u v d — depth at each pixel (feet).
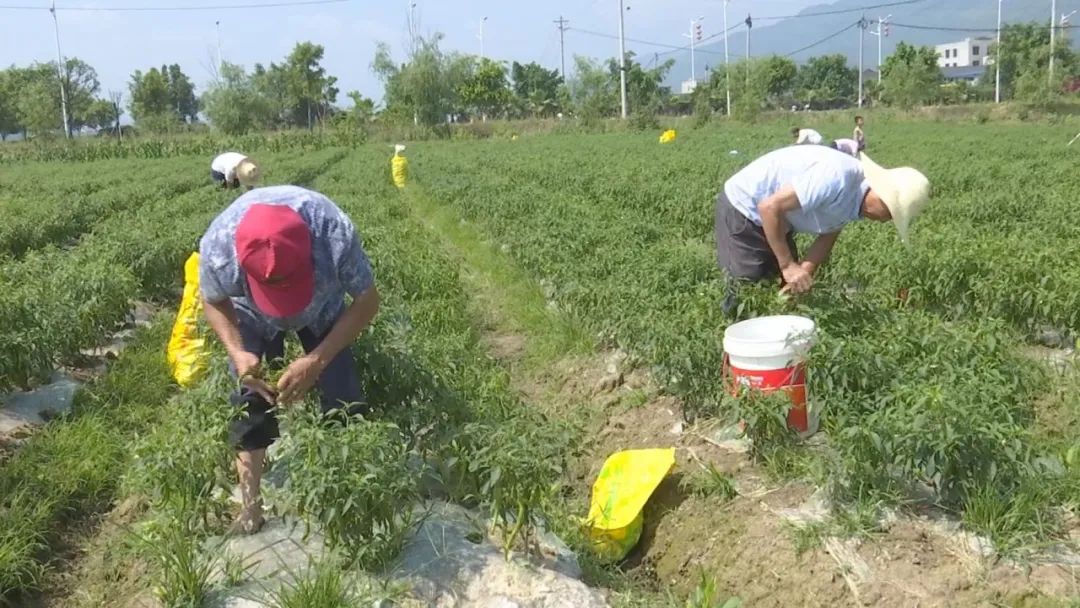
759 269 23.47
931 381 17.75
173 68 417.90
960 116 198.80
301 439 14.92
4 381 25.86
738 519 18.11
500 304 37.96
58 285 32.17
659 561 19.12
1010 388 18.45
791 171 21.71
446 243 54.95
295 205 15.76
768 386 19.47
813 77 414.00
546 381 29.27
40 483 20.35
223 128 238.68
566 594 15.48
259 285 15.25
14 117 294.46
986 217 43.32
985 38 645.92
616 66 320.91
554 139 175.01
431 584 15.61
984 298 27.27
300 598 14.44
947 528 16.30
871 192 20.86
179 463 15.93
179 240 43.45
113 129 300.61
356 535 15.12
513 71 410.52
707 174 69.36
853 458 16.83
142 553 16.52
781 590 16.34
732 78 237.86
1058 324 26.89
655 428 23.16
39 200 70.03
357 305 16.24
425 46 233.35
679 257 31.50
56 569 18.06
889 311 23.32
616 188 63.98
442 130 219.00
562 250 38.27
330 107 324.39
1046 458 17.37
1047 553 15.44
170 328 34.68
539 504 16.58
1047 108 192.95
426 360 19.83
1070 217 38.88
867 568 15.72
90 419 24.13
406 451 16.78
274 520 17.75
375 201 68.13
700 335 22.16
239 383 16.38
